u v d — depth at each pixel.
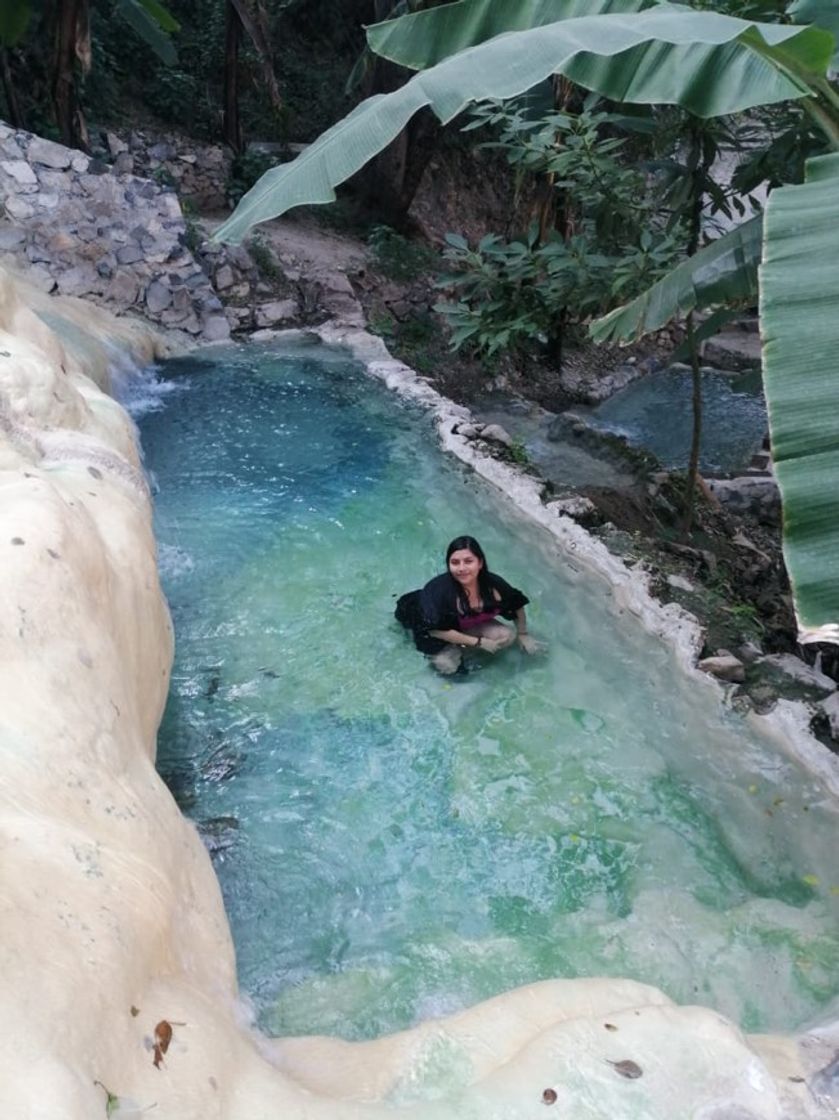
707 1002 3.45
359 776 4.61
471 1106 2.36
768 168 8.00
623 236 8.51
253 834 4.23
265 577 6.32
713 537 8.86
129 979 2.33
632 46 3.54
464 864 4.12
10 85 12.73
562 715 5.04
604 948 3.68
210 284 11.62
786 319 2.51
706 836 4.26
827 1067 2.73
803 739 4.66
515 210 13.45
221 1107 2.20
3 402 4.64
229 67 15.47
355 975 3.54
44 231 10.88
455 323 9.05
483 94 3.50
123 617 3.67
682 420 13.72
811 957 3.62
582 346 15.03
